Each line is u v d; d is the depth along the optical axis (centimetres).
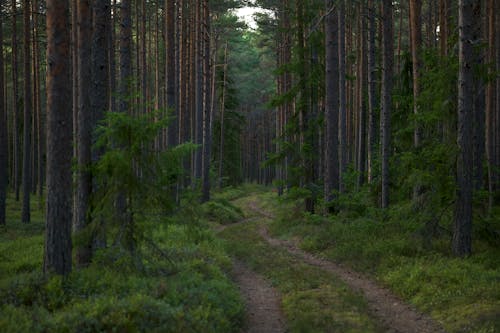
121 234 1036
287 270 1386
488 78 1367
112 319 738
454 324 896
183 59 3209
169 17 2300
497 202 1889
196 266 1224
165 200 1055
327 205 2136
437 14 3019
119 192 1016
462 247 1320
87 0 1126
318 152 2358
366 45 2998
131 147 1006
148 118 1045
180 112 3234
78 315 749
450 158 1358
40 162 3216
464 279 1091
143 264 1112
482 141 2061
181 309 822
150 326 755
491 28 2072
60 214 959
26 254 1423
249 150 8950
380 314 1002
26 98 2588
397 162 1916
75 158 1141
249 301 1115
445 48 2077
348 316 955
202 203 3027
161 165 1055
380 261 1384
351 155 3847
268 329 920
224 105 5534
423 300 1046
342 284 1217
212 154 5531
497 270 1168
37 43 3244
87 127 1122
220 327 827
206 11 3178
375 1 2988
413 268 1230
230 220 2795
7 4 3153
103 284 952
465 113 1327
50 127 958
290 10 2352
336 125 2148
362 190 2286
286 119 3575
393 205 1866
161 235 1667
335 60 2133
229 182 5744
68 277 955
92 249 1161
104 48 1227
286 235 2047
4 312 770
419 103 1555
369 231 1709
